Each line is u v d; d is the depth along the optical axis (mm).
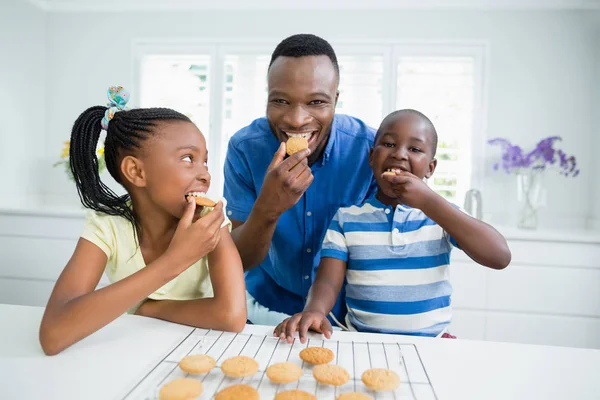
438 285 1050
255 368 614
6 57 2580
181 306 873
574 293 2160
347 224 1108
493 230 1016
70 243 2414
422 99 2602
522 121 2564
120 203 934
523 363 698
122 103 854
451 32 2582
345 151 1259
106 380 618
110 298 723
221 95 2750
